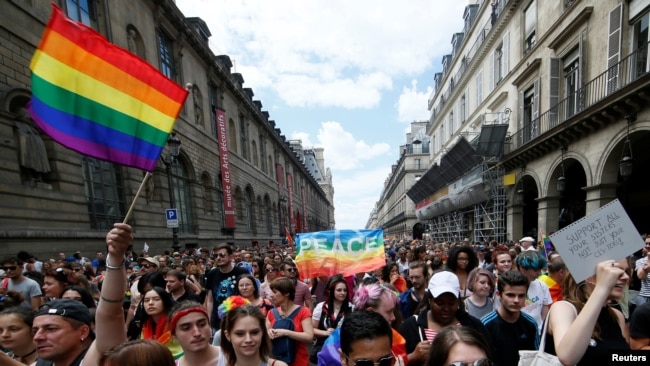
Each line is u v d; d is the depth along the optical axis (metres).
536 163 14.66
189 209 18.28
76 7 11.09
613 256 1.86
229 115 25.95
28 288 4.84
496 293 3.50
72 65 2.35
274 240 36.72
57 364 2.07
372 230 5.79
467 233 23.53
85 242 10.12
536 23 15.37
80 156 10.35
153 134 2.50
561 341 1.68
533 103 15.45
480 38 22.83
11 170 7.91
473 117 23.34
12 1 8.41
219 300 4.84
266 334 2.47
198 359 2.50
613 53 10.51
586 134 11.30
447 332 1.68
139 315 3.82
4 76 8.09
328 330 3.86
